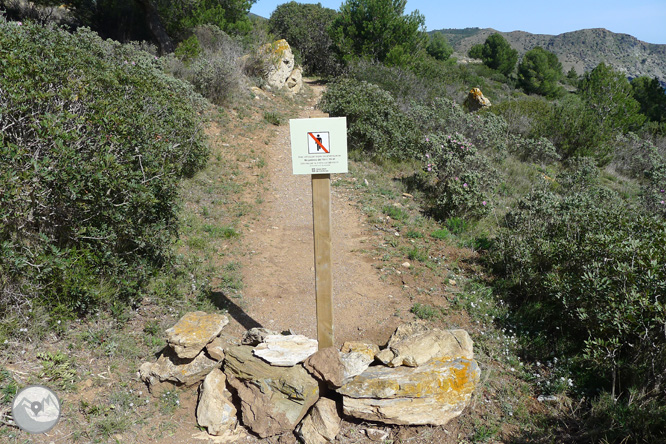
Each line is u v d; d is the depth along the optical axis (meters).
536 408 3.84
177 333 3.75
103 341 4.05
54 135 4.11
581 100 18.95
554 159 14.91
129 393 3.65
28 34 6.55
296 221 8.02
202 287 5.34
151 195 4.64
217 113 12.98
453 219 8.10
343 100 12.68
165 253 5.38
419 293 5.67
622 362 3.98
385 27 26.11
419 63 24.55
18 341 3.73
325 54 31.34
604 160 15.30
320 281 3.68
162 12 20.48
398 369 3.66
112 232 4.43
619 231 5.38
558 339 4.80
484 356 4.49
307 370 3.63
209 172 9.20
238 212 7.93
